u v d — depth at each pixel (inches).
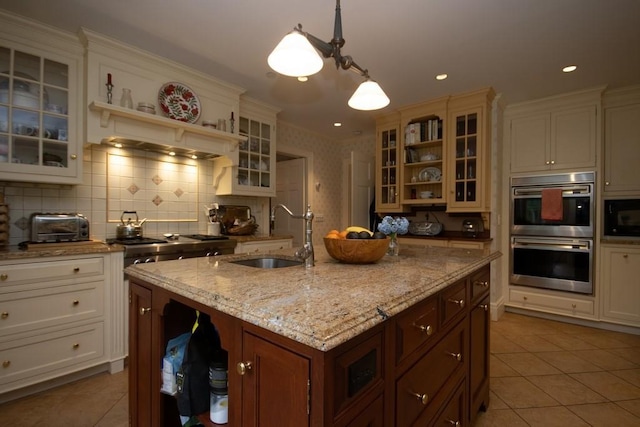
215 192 132.8
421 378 43.3
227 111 118.9
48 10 76.3
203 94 111.6
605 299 120.6
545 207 129.6
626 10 75.0
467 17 78.1
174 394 46.1
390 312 32.5
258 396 32.5
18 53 80.5
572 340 112.1
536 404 75.5
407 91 126.0
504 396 78.8
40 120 83.0
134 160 108.8
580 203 124.8
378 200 157.4
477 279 66.4
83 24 82.1
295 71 57.1
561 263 128.4
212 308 38.1
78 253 79.9
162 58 99.0
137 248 90.3
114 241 97.1
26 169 80.5
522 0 71.8
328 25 81.8
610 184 122.1
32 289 74.0
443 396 50.3
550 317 133.3
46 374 75.7
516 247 138.0
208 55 98.2
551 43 89.9
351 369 29.7
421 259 63.6
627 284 116.9
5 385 70.7
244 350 34.1
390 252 68.8
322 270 51.6
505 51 94.2
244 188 132.0
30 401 72.7
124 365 88.0
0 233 81.0
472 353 63.5
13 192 86.7
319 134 186.5
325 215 190.5
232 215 137.7
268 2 73.0
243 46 93.0
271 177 143.6
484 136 125.5
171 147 105.0
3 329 70.5
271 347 31.1
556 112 129.2
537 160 133.0
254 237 125.1
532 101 133.5
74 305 79.7
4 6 74.7
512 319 133.0
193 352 45.6
